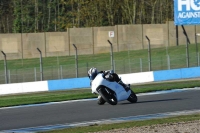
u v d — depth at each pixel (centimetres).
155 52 14188
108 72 5844
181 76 11019
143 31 15925
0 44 16188
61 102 6800
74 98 7231
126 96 5916
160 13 19750
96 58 14588
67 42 16188
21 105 6769
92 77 5834
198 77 11069
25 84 10769
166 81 10594
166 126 4072
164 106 5597
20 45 16188
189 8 14112
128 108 5575
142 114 5075
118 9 19675
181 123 4197
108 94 5825
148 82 10781
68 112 5572
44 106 6400
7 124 4944
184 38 15488
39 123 4875
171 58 13188
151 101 6169
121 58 14175
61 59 15088
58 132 4197
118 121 4684
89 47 16138
